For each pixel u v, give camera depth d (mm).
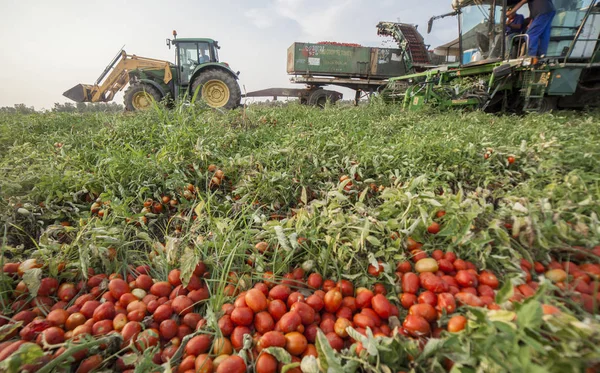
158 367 1536
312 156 4363
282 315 1825
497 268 2119
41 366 1426
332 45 19469
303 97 20578
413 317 1708
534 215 2328
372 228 2359
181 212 3512
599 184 3115
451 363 1456
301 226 2389
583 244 2279
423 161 4355
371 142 5418
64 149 5016
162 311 1860
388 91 14648
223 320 1787
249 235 2488
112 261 2402
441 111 10438
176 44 14234
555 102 10086
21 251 2445
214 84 13930
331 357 1417
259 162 4145
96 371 1539
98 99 15180
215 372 1557
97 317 1794
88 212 3273
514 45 9844
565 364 1171
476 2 10000
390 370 1440
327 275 2221
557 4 8906
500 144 4984
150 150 4980
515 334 1277
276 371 1584
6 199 3150
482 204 2590
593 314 1656
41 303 1967
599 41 9117
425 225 2277
